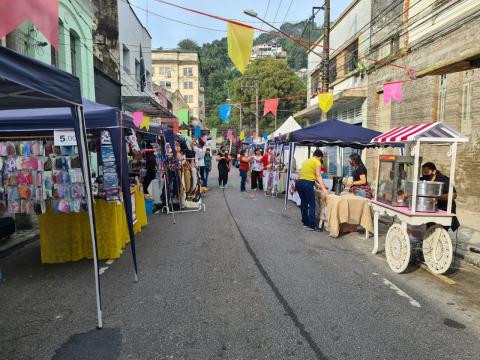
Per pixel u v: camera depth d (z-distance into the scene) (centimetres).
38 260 602
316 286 472
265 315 387
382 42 1451
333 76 2041
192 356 311
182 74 6850
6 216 718
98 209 588
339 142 1086
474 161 960
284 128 1554
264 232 787
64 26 1128
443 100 1092
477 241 691
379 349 322
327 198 775
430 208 522
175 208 1095
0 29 255
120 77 1739
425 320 380
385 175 615
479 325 372
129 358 309
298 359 306
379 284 484
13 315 395
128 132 716
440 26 1082
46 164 527
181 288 464
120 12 1780
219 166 1691
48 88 315
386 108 1454
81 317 388
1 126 536
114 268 549
